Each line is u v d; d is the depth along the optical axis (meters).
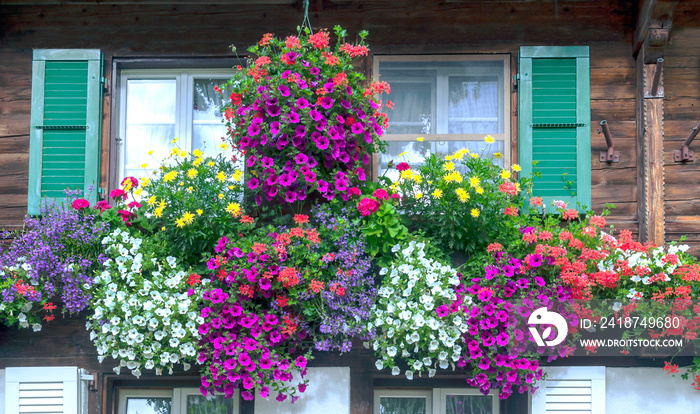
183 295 4.43
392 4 5.16
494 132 5.11
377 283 4.72
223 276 4.44
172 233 4.64
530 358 4.46
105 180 5.05
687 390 4.59
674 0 4.75
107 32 5.17
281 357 4.50
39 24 5.17
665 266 4.45
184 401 4.89
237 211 4.52
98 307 4.43
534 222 4.68
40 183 4.95
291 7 5.16
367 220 4.60
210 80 5.23
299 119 4.54
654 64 4.91
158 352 4.46
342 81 4.52
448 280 4.42
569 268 4.37
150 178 4.84
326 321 4.41
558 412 4.55
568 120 4.96
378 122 4.74
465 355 4.45
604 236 4.55
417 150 5.11
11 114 5.09
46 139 5.00
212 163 4.70
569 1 5.10
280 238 4.42
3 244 4.93
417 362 4.41
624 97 5.03
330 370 4.68
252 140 4.64
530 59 5.00
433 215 4.63
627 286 4.52
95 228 4.59
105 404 4.77
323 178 4.61
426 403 4.89
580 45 5.06
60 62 5.07
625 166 4.97
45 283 4.48
